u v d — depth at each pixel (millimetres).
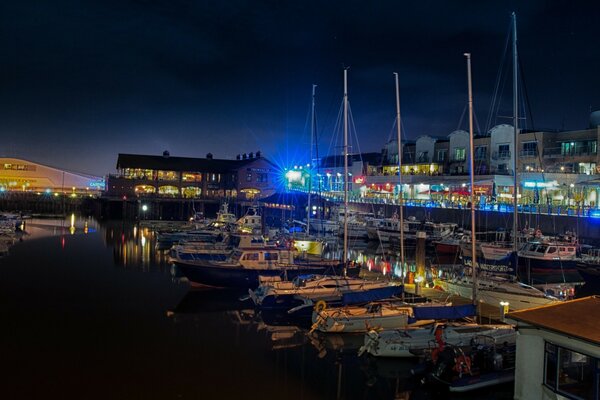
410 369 19422
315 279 28094
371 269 37875
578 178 56281
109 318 25531
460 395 16922
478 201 60969
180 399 16641
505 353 18203
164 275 36781
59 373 18391
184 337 22906
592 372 12172
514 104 35375
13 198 109125
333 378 18703
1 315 25438
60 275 36062
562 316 13703
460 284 28156
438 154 82250
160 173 102312
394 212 68500
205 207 102000
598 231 45250
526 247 39500
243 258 31812
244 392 17328
